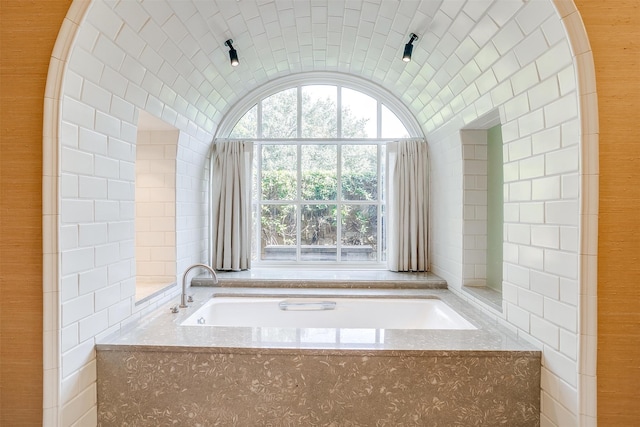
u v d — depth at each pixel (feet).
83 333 4.65
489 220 7.60
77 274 4.52
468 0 4.92
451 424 4.82
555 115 4.36
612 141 3.94
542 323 4.71
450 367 4.82
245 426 4.88
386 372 4.84
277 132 10.32
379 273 9.52
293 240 10.46
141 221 7.80
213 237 9.71
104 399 4.91
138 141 7.74
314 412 4.86
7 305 4.19
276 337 5.30
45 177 4.12
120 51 4.89
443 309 7.31
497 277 7.27
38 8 4.20
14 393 4.19
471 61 5.85
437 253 9.26
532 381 4.76
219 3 5.82
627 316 3.95
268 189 10.43
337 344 5.03
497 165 7.27
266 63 8.71
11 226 4.18
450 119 7.87
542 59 4.42
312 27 7.37
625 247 3.95
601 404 3.96
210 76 7.65
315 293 8.04
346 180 10.41
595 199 3.92
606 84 3.96
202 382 4.89
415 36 6.55
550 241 4.50
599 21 3.96
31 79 4.19
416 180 9.76
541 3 4.04
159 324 5.90
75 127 4.43
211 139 9.66
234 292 8.14
